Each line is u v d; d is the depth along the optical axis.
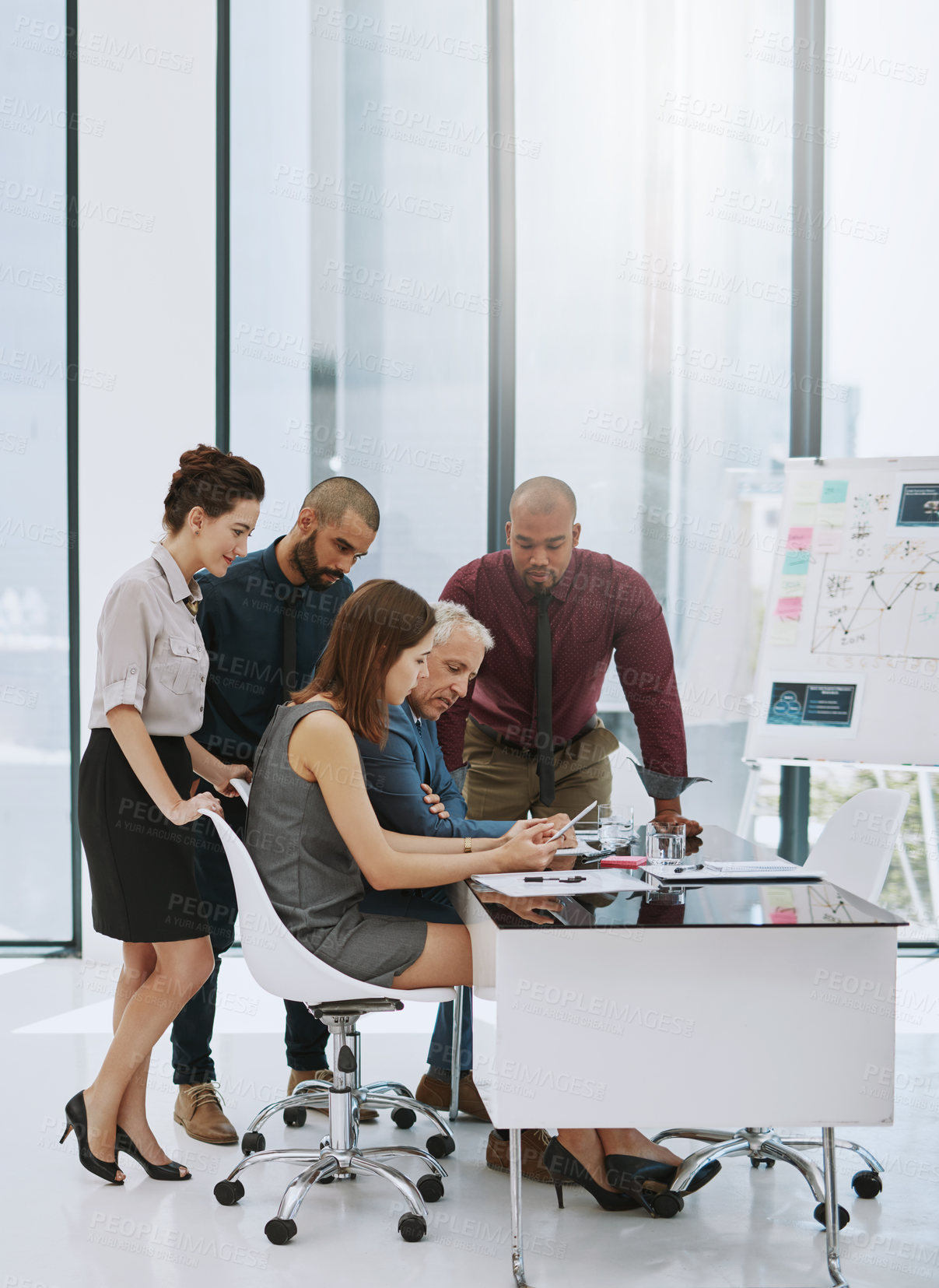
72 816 4.63
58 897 4.68
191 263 4.46
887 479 3.96
